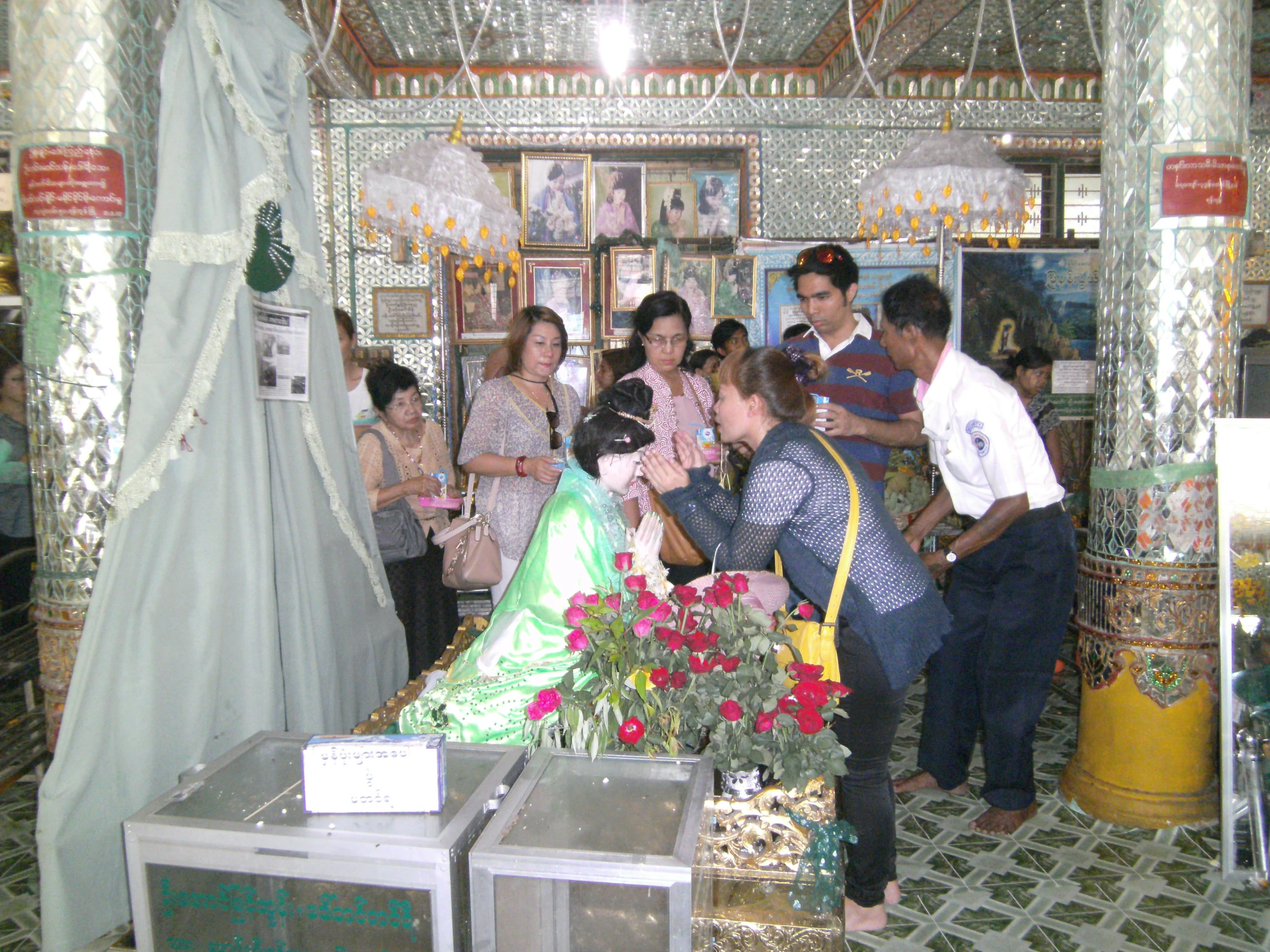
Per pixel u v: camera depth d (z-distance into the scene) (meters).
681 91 5.98
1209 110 2.93
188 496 2.48
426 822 1.71
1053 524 2.96
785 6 4.96
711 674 2.02
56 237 2.44
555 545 2.31
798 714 1.96
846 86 5.79
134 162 2.49
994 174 4.49
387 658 3.57
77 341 2.47
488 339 6.03
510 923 1.63
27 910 2.59
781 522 2.11
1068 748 3.77
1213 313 3.00
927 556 2.86
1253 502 2.83
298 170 3.01
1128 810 3.08
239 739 2.63
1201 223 2.94
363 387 4.63
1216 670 3.05
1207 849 2.93
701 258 5.80
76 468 2.51
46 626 2.57
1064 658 4.91
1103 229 3.23
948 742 3.29
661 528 2.48
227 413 2.59
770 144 6.02
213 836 1.66
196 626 2.52
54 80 2.40
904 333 2.88
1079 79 6.07
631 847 1.67
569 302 5.95
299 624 2.86
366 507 3.43
